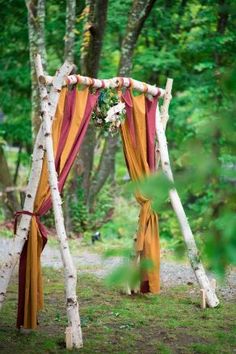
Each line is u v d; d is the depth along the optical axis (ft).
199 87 37.78
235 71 3.32
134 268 3.42
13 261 14.98
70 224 35.78
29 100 45.75
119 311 18.07
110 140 38.11
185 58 41.65
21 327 15.49
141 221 18.74
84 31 32.53
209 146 3.60
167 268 25.85
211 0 35.99
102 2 32.07
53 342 14.82
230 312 18.40
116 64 46.52
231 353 14.26
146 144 18.89
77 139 16.11
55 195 14.99
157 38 41.75
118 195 42.06
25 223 15.02
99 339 15.26
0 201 38.14
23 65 44.47
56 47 43.42
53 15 41.09
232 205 3.53
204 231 3.60
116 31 41.47
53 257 28.60
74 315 14.62
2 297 15.06
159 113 19.74
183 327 16.62
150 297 20.18
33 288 15.06
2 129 44.55
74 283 14.76
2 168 37.60
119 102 17.74
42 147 15.10
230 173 3.41
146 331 16.14
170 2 40.37
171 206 3.97
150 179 3.32
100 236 33.83
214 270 3.15
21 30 41.52
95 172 40.01
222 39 36.58
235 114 3.42
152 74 43.60
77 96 16.16
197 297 20.38
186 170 3.41
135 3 34.35
